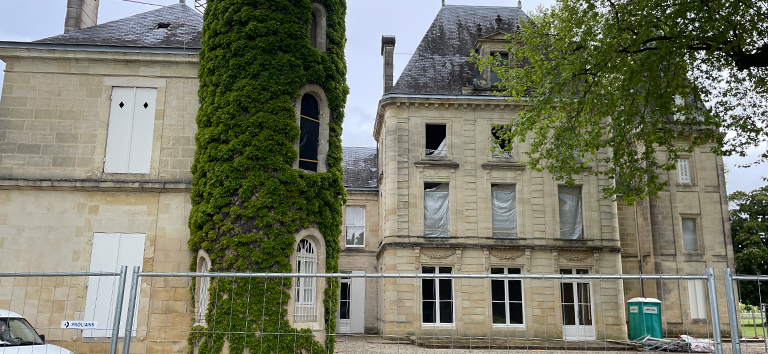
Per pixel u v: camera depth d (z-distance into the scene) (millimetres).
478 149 26672
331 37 17359
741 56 12984
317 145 16562
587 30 14609
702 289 28328
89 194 16156
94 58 16719
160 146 16578
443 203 26469
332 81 16891
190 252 15875
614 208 26453
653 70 13000
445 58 28969
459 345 21719
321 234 15680
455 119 26891
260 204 14719
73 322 10922
